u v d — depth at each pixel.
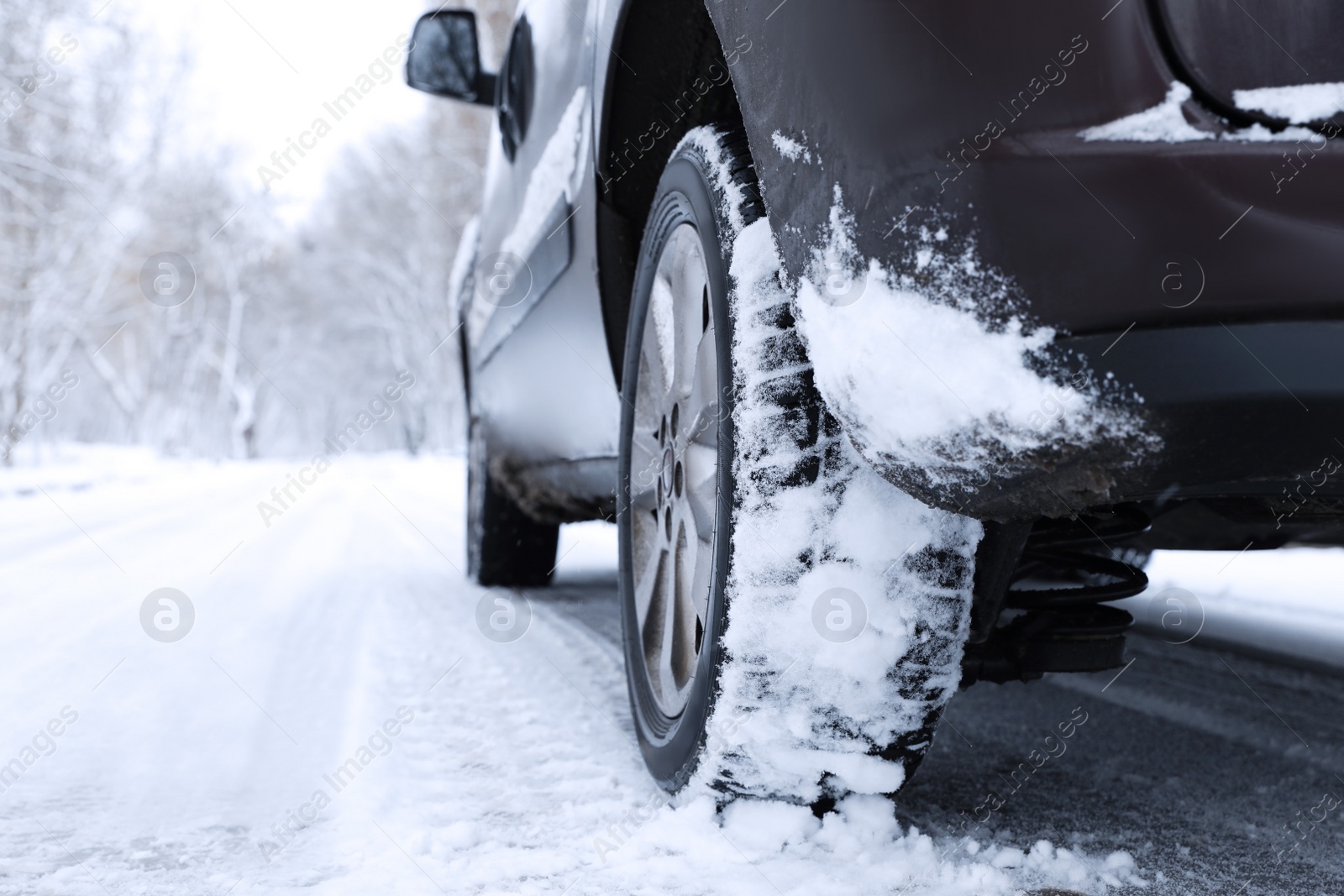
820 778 1.43
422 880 1.40
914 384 1.12
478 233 4.16
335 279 45.28
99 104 21.97
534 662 2.86
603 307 2.19
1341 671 2.76
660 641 1.84
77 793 1.84
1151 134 1.06
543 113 2.60
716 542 1.48
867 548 1.35
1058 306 1.05
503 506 4.28
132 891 1.39
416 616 3.74
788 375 1.38
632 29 1.81
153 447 44.62
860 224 1.18
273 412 60.94
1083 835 1.59
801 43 1.27
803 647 1.37
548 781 1.83
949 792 1.80
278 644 3.25
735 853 1.44
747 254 1.46
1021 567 1.79
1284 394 1.02
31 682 2.75
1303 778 1.89
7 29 19.48
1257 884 1.40
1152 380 1.03
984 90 1.10
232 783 1.88
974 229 1.08
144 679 2.77
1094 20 1.08
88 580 5.03
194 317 38.41
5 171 20.94
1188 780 1.88
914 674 1.36
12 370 23.72
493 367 3.72
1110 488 1.09
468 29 3.28
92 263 24.11
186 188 26.47
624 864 1.43
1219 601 3.85
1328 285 1.02
